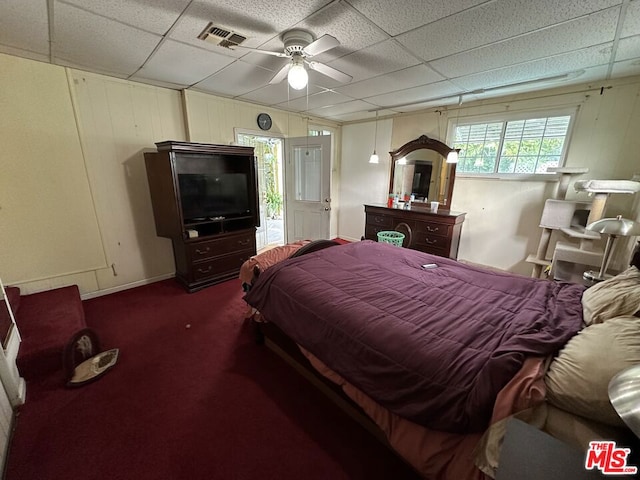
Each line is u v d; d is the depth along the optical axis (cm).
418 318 132
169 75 261
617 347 80
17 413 148
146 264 319
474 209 363
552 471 65
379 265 210
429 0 140
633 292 107
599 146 269
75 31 175
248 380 176
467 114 353
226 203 339
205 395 163
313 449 132
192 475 120
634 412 50
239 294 298
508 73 246
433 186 393
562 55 205
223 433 139
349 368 124
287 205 454
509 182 330
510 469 68
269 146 631
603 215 242
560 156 295
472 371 96
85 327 196
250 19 162
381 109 399
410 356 109
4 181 223
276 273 187
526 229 326
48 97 234
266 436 138
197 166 324
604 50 195
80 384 166
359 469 123
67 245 261
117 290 300
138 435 137
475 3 142
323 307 147
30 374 168
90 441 134
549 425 77
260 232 510
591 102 268
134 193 297
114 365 186
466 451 88
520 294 161
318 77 261
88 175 264
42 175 240
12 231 231
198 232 325
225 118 346
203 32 178
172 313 257
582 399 75
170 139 312
